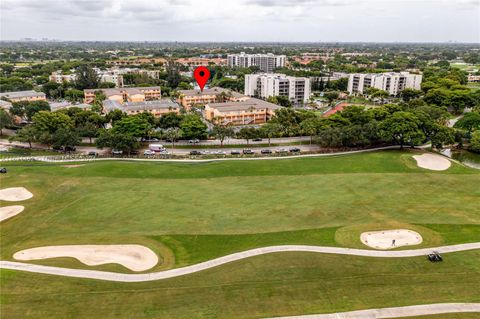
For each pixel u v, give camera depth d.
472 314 44.19
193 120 136.62
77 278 51.69
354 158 110.31
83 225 68.06
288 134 139.12
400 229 65.75
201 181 91.12
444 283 50.06
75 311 44.94
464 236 63.00
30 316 44.03
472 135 127.25
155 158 112.12
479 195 81.81
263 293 48.31
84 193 82.88
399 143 126.88
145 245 60.81
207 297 47.66
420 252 57.94
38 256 57.59
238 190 85.06
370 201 78.38
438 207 75.38
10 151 119.69
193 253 58.50
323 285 49.84
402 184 88.50
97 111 174.00
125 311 45.00
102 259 56.78
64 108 163.75
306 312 44.81
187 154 116.62
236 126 158.12
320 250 58.62
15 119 159.25
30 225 68.19
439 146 118.25
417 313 44.47
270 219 70.00
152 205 76.50
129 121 128.88
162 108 174.38
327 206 75.75
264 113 172.50
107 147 118.69
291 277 51.59
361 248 59.28
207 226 67.19
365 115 137.88
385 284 50.00
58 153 118.62
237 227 66.75
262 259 56.09
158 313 44.69
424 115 125.38
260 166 102.50
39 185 86.75
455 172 97.50
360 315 44.25
